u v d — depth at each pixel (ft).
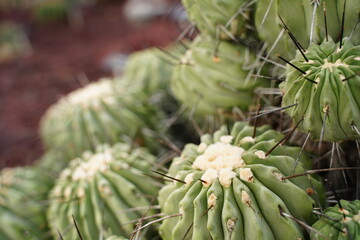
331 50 1.25
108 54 4.97
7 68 5.11
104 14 6.37
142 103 1.94
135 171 1.51
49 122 1.97
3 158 3.38
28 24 6.27
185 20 1.80
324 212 1.25
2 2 6.81
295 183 1.28
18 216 1.72
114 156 1.56
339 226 1.19
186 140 1.97
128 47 4.96
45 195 1.82
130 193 1.47
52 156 1.99
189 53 1.62
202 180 1.26
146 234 1.47
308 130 1.24
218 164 1.28
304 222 1.24
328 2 1.27
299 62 1.26
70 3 6.08
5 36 5.39
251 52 1.51
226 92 1.53
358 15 1.28
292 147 1.35
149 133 1.89
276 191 1.23
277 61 1.43
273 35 1.38
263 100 1.52
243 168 1.26
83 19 6.28
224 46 1.51
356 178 1.43
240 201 1.21
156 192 1.50
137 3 5.89
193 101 1.59
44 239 1.72
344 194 1.45
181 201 1.25
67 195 1.50
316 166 1.43
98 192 1.48
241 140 1.35
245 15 1.45
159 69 2.06
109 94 1.90
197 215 1.23
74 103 1.89
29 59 5.27
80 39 5.67
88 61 4.93
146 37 5.05
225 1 1.44
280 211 1.20
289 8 1.31
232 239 1.20
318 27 1.28
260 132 1.40
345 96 1.18
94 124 1.84
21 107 4.23
